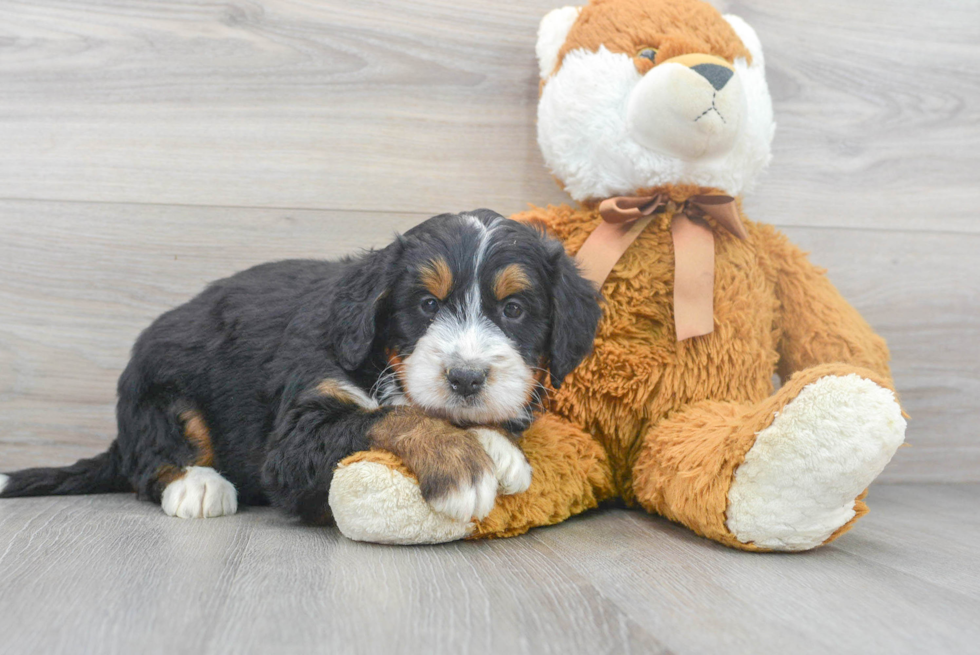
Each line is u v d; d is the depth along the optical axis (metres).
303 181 0.94
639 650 0.56
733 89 0.79
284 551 0.69
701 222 0.83
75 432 0.92
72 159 0.92
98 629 0.57
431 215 0.95
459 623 0.58
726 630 0.58
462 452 0.68
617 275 0.81
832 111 0.99
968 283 1.00
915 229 1.01
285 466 0.72
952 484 1.00
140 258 0.93
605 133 0.82
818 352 0.85
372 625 0.57
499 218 0.76
